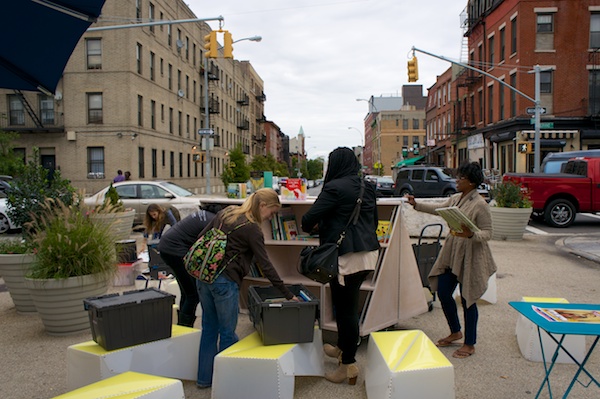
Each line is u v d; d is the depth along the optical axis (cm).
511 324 594
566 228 1528
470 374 448
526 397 403
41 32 495
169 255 496
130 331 409
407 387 352
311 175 15062
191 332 449
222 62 5362
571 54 2925
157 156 3444
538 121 2236
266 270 411
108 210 681
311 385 432
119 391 326
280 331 412
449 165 4684
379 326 509
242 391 387
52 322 566
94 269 581
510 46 3106
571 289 756
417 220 1296
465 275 474
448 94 4731
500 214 1268
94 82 2986
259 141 7962
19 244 671
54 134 3034
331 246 402
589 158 1553
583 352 473
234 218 414
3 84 600
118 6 2939
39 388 430
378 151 9712
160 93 3488
